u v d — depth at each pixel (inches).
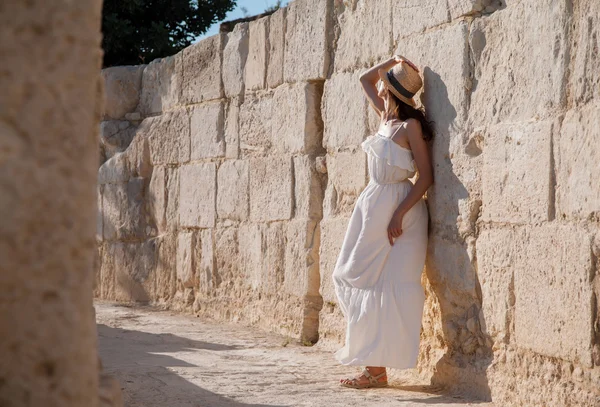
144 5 629.9
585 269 144.2
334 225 257.9
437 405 170.6
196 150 353.1
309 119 277.1
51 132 65.7
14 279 63.6
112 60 623.2
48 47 65.8
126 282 393.7
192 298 353.1
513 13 172.9
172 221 368.8
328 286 260.5
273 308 293.0
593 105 144.3
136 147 390.3
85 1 68.4
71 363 66.8
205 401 174.4
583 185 146.3
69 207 66.5
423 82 205.9
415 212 197.2
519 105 169.2
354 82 251.0
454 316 192.1
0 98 63.8
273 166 296.4
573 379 149.3
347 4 258.1
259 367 220.7
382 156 195.2
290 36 289.3
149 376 203.2
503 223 172.4
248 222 314.2
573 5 152.9
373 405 171.2
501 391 171.3
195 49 357.1
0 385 64.2
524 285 164.4
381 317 189.5
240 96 325.4
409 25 215.3
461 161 188.2
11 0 64.7
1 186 62.7
